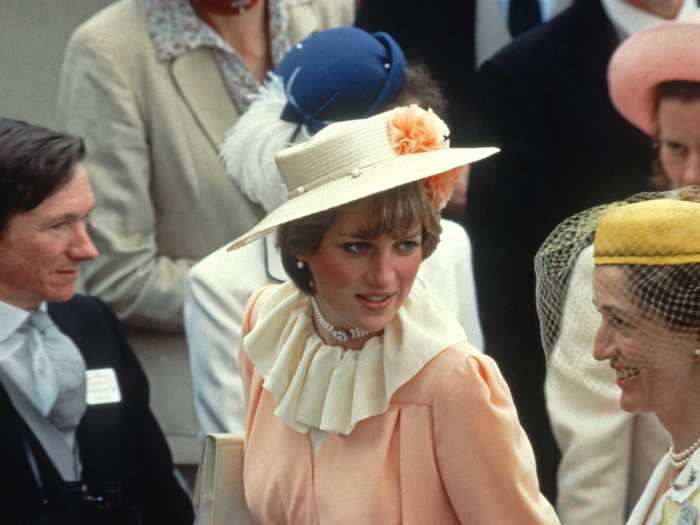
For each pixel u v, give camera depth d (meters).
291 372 10.41
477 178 16.39
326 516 10.02
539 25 16.64
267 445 10.59
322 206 9.59
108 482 12.52
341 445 10.09
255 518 10.64
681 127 13.68
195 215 15.53
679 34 13.67
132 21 15.77
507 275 16.20
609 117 16.14
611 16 16.16
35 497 12.20
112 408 12.66
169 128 15.55
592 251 10.10
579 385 12.70
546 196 16.23
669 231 9.15
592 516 12.84
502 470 9.74
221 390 12.68
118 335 12.98
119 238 15.52
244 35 15.84
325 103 12.86
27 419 12.31
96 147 15.62
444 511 9.91
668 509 9.09
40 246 12.21
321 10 16.61
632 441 12.90
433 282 12.84
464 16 17.33
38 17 21.92
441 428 9.79
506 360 16.09
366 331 10.10
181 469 15.77
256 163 12.99
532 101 16.27
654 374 9.29
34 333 12.46
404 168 9.76
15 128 12.33
